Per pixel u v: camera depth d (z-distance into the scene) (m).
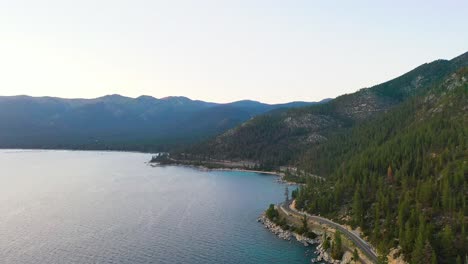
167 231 186.38
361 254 142.38
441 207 147.25
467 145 190.12
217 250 160.25
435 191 156.62
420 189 158.75
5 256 150.88
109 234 180.38
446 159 184.88
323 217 190.25
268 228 192.12
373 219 163.75
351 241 153.62
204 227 194.00
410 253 128.50
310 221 186.75
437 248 126.44
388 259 134.50
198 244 167.38
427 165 184.00
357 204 170.12
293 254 155.88
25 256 151.12
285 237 176.38
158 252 157.25
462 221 133.00
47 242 167.75
